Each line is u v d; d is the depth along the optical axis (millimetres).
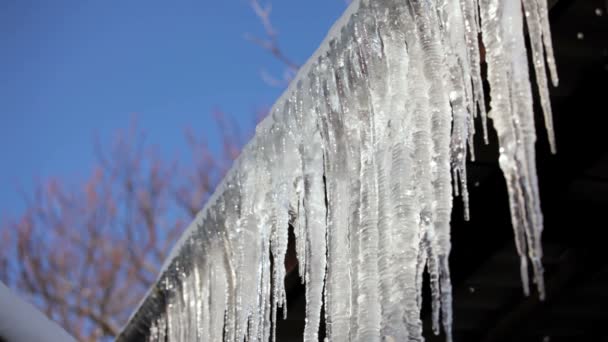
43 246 12852
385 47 1841
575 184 2250
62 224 13195
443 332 2881
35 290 12438
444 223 1604
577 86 1933
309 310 2094
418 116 1719
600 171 2172
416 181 1702
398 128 1782
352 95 1967
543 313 2768
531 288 2709
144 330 3301
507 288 2715
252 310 2387
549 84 1897
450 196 1634
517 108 1440
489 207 2277
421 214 1673
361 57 1923
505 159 1453
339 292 1980
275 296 2262
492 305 2797
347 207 2010
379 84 1877
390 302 1703
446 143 1663
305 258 2205
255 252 2398
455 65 1651
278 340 2936
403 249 1688
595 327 2949
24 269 12570
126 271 12992
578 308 2787
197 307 2807
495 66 1507
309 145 2145
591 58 1810
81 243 12984
